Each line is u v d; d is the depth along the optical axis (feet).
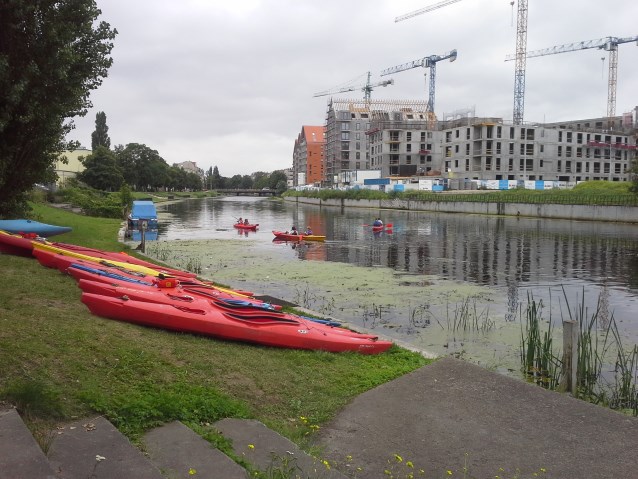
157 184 409.90
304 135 610.65
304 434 20.02
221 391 21.58
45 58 56.29
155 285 36.29
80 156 286.05
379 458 18.86
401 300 54.70
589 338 33.30
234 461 15.55
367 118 471.62
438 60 465.88
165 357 23.62
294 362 27.94
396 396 24.39
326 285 62.23
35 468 12.38
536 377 32.37
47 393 16.84
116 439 15.31
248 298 39.78
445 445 20.03
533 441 20.53
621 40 410.72
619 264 84.12
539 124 324.60
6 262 44.29
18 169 62.28
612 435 21.12
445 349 38.40
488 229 146.41
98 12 61.36
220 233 134.82
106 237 100.99
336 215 221.66
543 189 241.55
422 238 123.85
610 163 332.39
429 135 358.64
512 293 60.70
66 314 27.68
